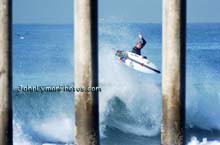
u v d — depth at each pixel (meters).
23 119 79.19
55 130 76.06
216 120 82.88
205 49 171.25
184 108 50.78
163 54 50.56
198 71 124.38
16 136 73.31
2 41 49.09
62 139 73.94
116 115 82.00
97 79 49.72
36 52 152.62
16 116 80.06
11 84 49.62
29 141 72.56
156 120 81.44
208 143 73.19
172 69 50.31
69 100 81.31
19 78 115.75
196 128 81.12
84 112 49.69
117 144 76.75
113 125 80.44
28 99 81.31
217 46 182.00
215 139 75.12
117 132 79.06
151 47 147.50
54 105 81.25
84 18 48.81
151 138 78.06
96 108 49.81
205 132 79.62
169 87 50.47
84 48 49.06
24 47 168.12
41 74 116.88
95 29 49.12
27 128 75.44
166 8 50.19
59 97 81.62
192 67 126.00
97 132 50.06
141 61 95.12
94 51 49.25
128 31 104.81
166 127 50.81
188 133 79.06
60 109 80.94
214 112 84.25
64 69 117.75
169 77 50.44
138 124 81.38
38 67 120.62
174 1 49.88
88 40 48.97
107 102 83.25
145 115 82.06
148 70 94.88
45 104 81.06
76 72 49.62
